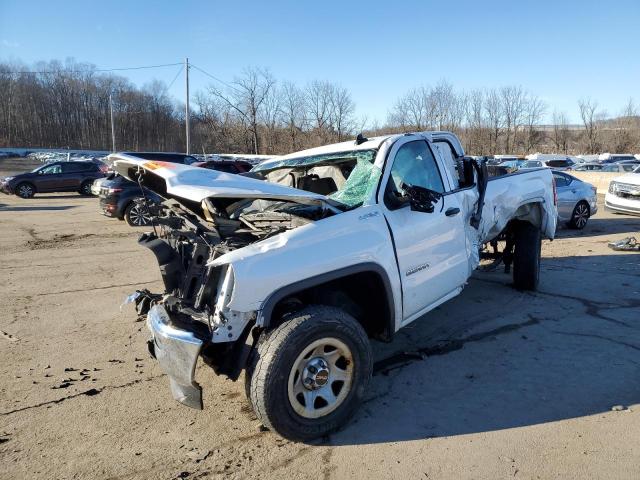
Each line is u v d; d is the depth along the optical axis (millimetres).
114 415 3584
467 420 3389
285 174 5117
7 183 23234
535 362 4258
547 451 3002
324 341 3141
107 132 91875
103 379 4156
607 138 66188
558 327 5066
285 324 3068
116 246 10594
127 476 2902
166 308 3391
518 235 6277
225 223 3682
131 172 4016
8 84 88312
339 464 2963
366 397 3756
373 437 3232
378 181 3842
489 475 2807
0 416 3582
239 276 2930
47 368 4375
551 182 6273
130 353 4695
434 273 4188
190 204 3895
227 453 3109
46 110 90562
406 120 46875
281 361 2975
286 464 2980
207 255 3525
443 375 4074
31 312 5949
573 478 2754
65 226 13805
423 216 4059
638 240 10383
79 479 2879
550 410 3471
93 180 24969
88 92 91562
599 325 5086
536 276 6258
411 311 3979
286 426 3055
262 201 4277
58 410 3658
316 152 4691
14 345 4902
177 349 3035
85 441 3264
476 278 7090
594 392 3699
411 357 4449
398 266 3760
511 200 5527
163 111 92750
